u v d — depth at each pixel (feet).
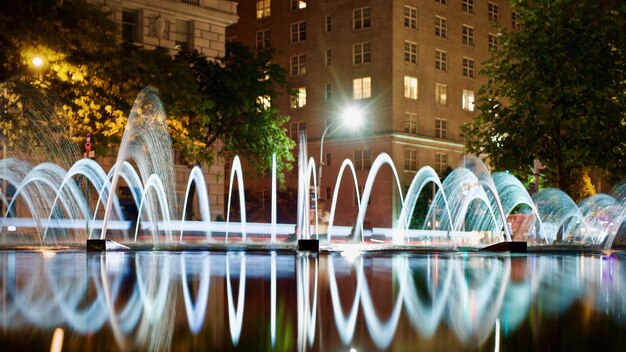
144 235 150.41
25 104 120.98
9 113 119.65
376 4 250.98
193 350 16.24
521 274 40.55
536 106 99.50
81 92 125.39
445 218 191.21
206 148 164.96
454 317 21.68
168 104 136.46
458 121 270.46
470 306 24.44
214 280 34.42
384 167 245.65
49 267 44.04
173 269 42.65
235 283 32.89
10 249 77.41
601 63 97.45
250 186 271.69
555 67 97.14
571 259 61.67
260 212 265.95
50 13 122.52
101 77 126.72
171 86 137.18
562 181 105.09
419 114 254.88
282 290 29.53
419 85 255.29
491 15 287.07
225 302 25.22
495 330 19.17
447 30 267.39
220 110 168.35
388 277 37.22
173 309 23.27
